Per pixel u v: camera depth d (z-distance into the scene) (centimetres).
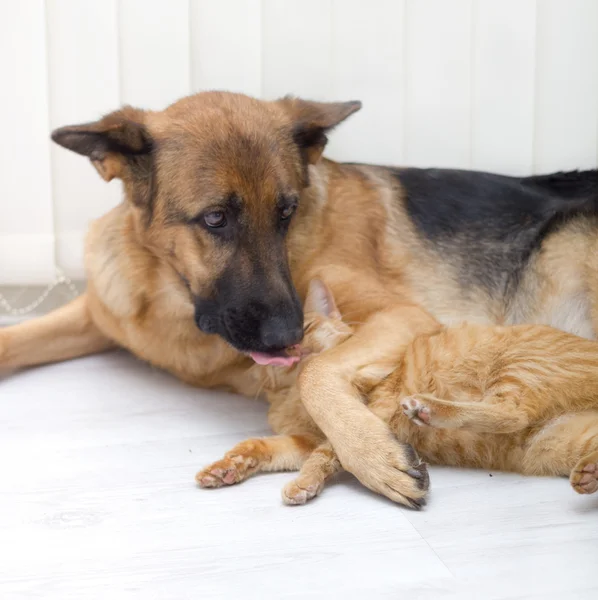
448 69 167
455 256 154
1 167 164
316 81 166
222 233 138
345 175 155
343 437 130
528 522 125
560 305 153
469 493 130
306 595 116
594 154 171
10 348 154
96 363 160
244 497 129
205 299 140
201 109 141
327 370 135
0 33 161
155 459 136
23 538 123
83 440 139
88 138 140
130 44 163
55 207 167
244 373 150
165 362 152
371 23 165
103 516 126
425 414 129
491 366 135
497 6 166
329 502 128
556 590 117
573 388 132
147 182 142
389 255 153
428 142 169
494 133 169
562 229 153
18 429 141
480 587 117
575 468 125
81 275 169
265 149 138
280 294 137
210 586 117
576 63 168
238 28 164
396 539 123
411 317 143
